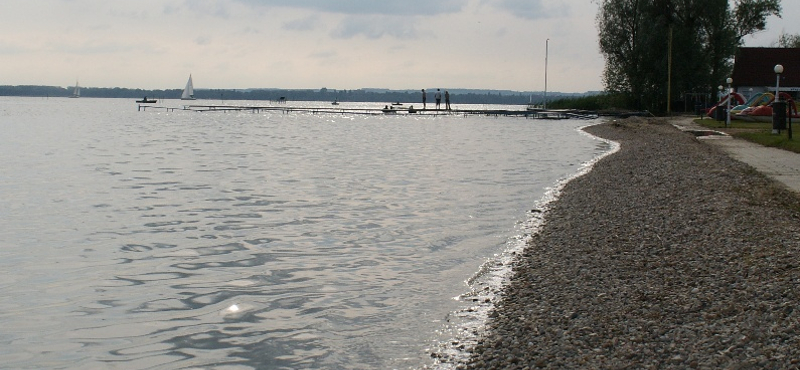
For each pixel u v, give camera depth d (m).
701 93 77.06
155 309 9.91
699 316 8.05
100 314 9.70
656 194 18.03
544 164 30.11
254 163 30.94
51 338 8.78
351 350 8.26
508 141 45.50
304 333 8.88
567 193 20.11
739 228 12.80
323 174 26.52
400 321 9.23
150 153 35.97
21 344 8.58
